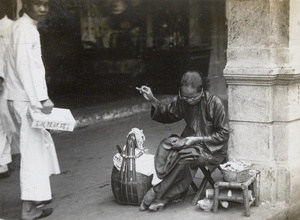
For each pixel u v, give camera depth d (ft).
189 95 15.76
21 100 15.38
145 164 16.06
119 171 16.20
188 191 17.53
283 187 16.08
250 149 16.35
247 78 15.92
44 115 14.75
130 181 15.96
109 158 22.72
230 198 15.21
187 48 37.06
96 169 21.04
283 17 15.55
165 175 15.37
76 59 35.53
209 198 15.74
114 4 36.27
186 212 15.58
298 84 16.21
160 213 15.60
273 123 16.15
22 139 14.97
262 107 15.97
